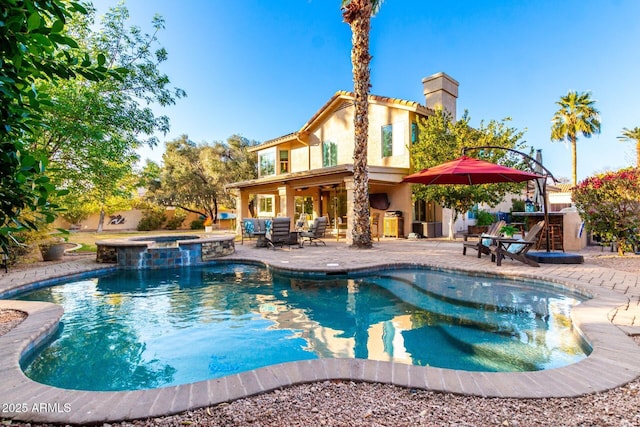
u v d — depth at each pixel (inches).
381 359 157.6
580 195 406.6
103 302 259.8
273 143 932.6
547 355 156.0
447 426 90.1
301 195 957.8
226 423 92.3
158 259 402.6
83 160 402.6
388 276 334.6
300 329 199.8
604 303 199.5
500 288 282.5
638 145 966.4
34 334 165.6
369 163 738.2
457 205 579.5
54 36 67.5
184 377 144.3
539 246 438.0
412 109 648.4
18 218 71.2
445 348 167.8
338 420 93.4
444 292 273.7
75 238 778.2
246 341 182.1
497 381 113.5
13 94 65.5
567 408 98.0
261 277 344.2
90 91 364.8
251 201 1327.5
